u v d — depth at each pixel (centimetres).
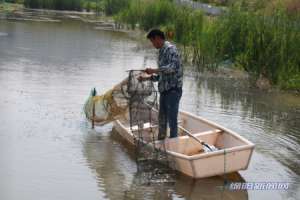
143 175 886
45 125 1130
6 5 4997
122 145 1038
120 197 795
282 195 835
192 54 2411
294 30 1828
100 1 5441
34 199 771
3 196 773
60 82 1605
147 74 970
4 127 1095
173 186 844
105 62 2092
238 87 1738
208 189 841
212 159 845
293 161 994
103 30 3472
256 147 1061
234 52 2006
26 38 2730
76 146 1015
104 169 905
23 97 1370
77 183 839
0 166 888
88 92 1475
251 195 828
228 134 970
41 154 957
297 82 1739
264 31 1820
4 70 1770
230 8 2180
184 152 949
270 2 2488
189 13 2653
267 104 1502
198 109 1370
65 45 2555
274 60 1770
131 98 988
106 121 1104
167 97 945
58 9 5094
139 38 3130
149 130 1004
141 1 3772
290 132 1201
